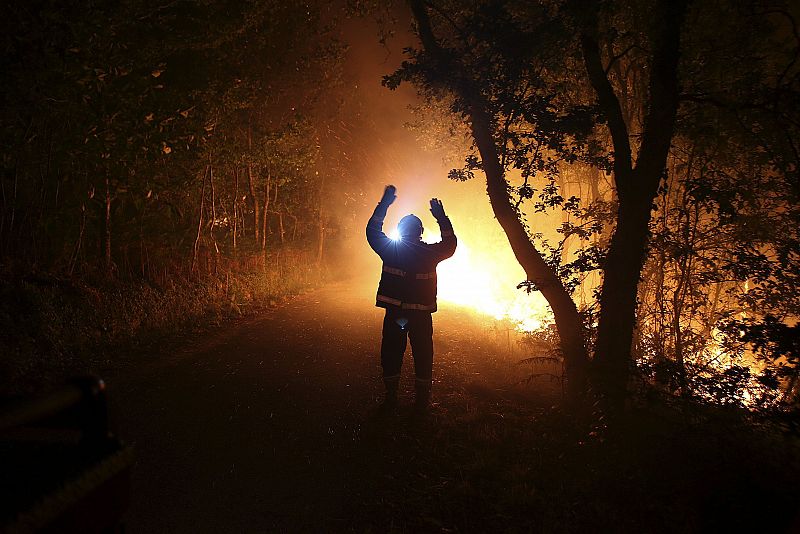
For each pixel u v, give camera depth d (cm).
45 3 715
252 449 564
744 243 827
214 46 1159
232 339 961
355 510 474
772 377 594
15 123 846
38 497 205
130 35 977
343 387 760
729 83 803
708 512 454
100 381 236
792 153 754
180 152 1170
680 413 604
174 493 475
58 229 1059
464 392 778
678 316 867
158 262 1222
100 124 915
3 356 686
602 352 667
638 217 662
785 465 483
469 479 531
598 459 542
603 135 980
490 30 694
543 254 795
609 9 657
